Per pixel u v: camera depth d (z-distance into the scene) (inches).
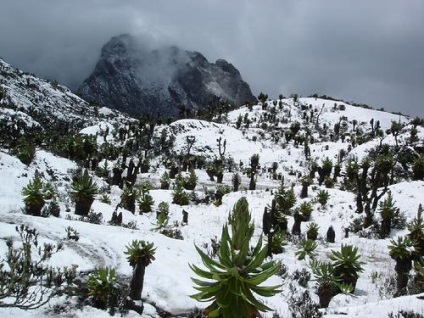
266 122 4825.3
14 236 475.8
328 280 565.6
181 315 444.1
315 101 6264.8
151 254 452.4
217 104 5615.2
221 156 3184.1
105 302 418.0
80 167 1540.4
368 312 402.3
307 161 3024.1
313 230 1080.8
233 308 131.6
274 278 645.9
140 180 2197.3
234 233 142.2
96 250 522.3
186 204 1485.0
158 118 4613.7
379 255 920.3
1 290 218.5
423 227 807.1
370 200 1155.3
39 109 6914.4
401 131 2659.9
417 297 426.9
